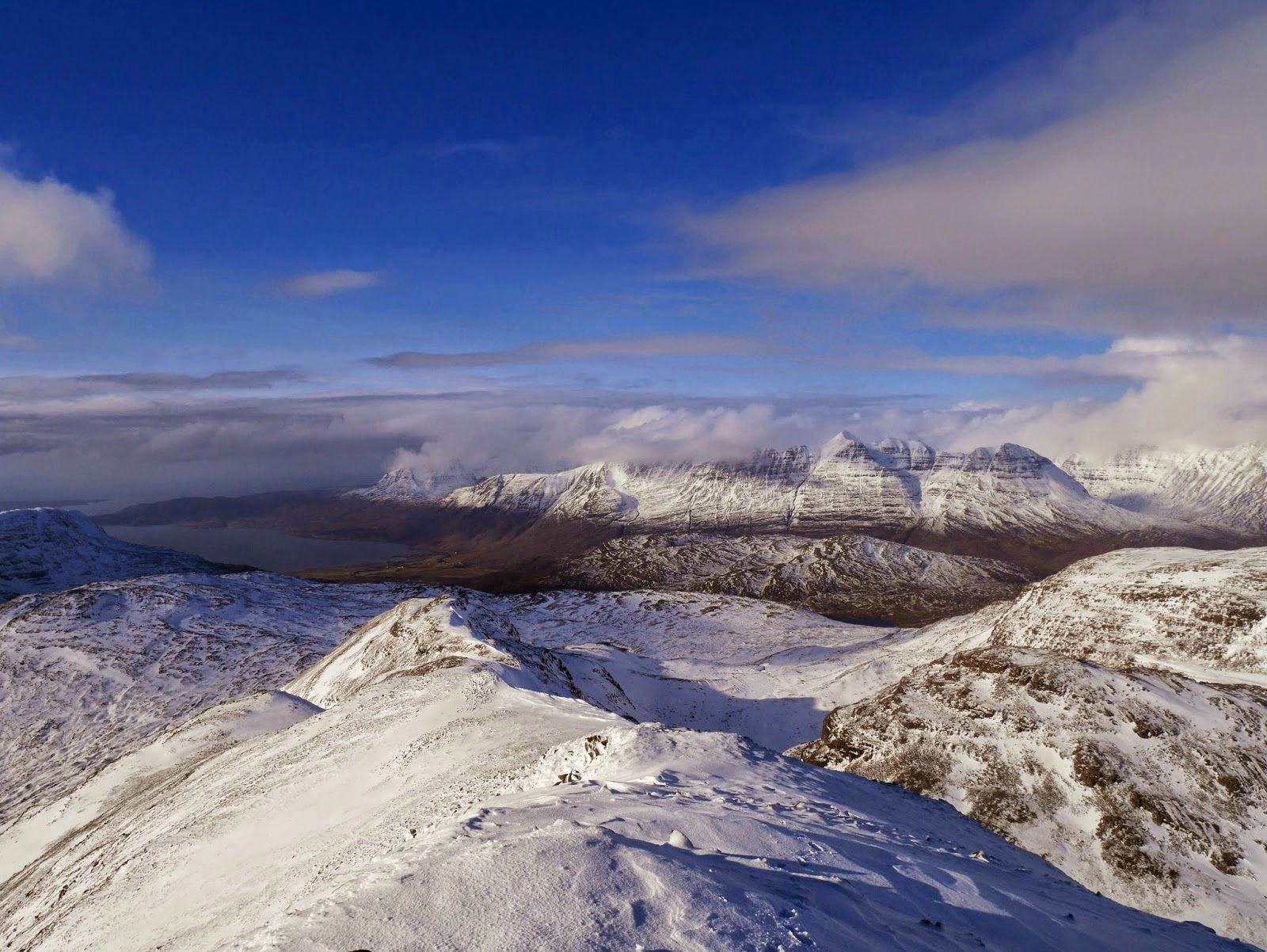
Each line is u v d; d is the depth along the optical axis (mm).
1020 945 13922
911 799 33844
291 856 31094
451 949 9352
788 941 9992
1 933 43594
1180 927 21969
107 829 51000
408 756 39719
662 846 14023
